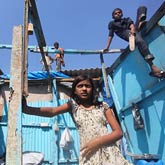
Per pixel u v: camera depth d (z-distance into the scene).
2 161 7.30
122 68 7.00
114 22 6.14
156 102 5.32
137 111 5.98
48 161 7.77
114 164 2.06
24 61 2.98
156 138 5.32
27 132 7.96
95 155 2.09
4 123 7.95
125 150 6.42
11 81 2.62
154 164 4.39
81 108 2.28
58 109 2.38
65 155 7.85
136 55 6.12
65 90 8.90
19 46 2.83
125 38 5.84
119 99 7.23
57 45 8.27
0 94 8.39
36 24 4.64
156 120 5.33
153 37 5.30
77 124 2.24
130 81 6.52
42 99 8.62
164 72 4.72
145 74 5.75
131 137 6.47
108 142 2.11
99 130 2.17
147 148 5.69
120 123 7.06
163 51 4.97
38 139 7.95
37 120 8.12
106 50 6.81
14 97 2.52
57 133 8.00
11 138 2.34
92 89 2.36
